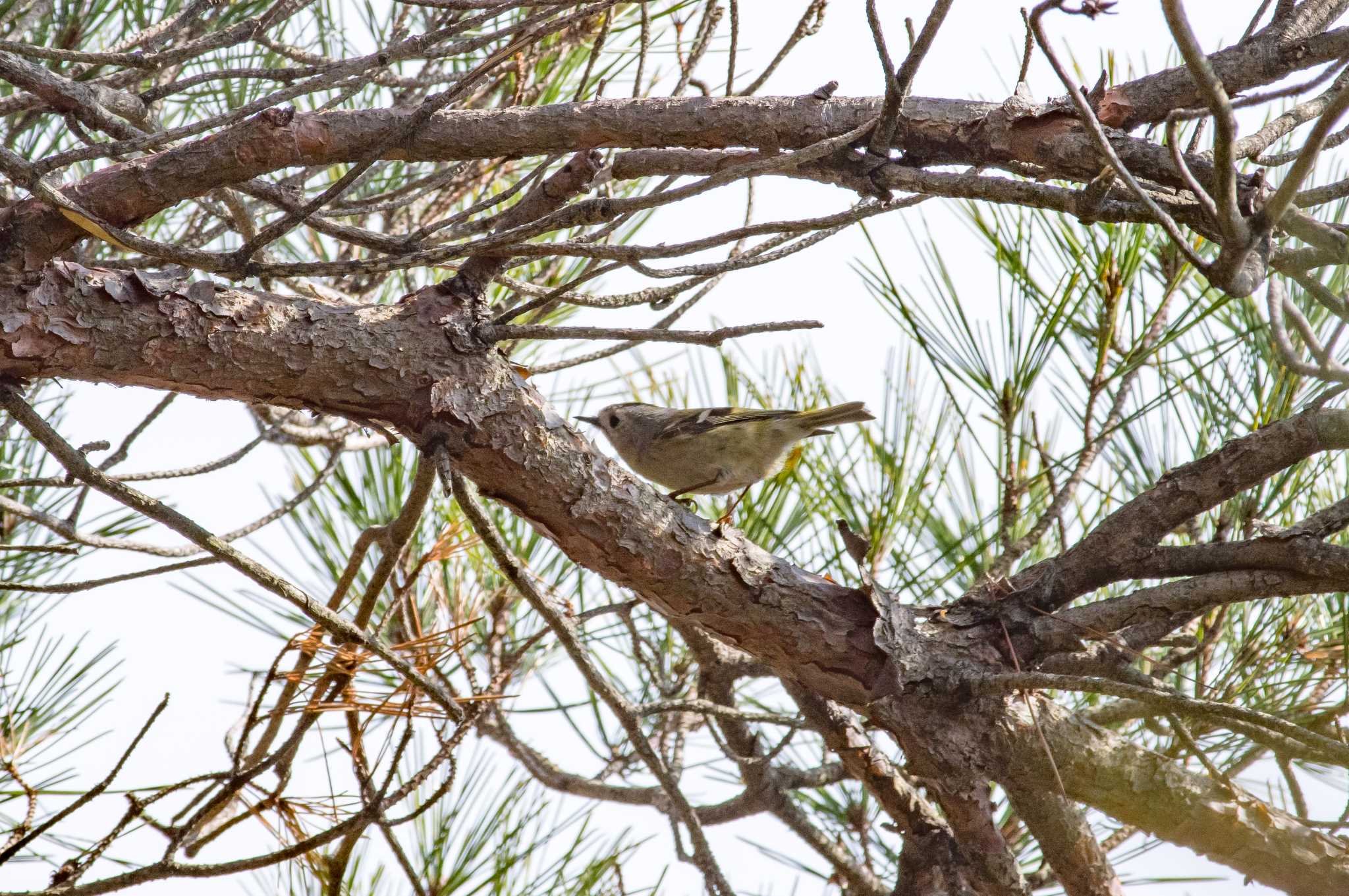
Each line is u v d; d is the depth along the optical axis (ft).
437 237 18.76
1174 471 18.81
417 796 19.16
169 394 19.17
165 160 16.38
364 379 16.44
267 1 22.82
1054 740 18.04
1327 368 15.43
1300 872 17.10
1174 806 17.63
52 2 19.11
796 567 18.90
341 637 15.56
